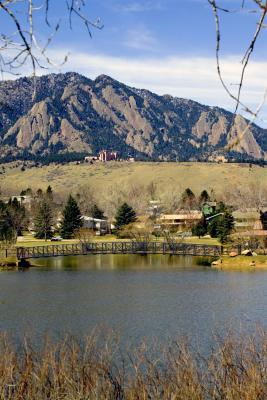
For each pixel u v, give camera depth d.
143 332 42.50
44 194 177.62
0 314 51.44
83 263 99.56
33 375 15.88
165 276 80.62
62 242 127.25
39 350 23.83
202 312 52.53
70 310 53.88
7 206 142.25
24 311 53.28
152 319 48.91
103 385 16.38
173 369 17.34
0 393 15.05
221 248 102.06
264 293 63.97
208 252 103.44
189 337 39.09
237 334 35.75
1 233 120.81
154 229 142.00
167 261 102.38
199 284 72.12
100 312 52.91
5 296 62.97
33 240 133.75
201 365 19.45
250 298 60.53
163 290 67.19
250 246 105.38
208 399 16.39
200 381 17.08
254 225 130.75
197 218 142.88
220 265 92.94
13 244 111.00
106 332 41.97
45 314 51.59
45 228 135.75
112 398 16.20
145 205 175.25
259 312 52.06
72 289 68.50
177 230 145.88
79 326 45.53
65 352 18.02
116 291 66.81
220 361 18.17
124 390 16.92
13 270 89.38
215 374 16.72
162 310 53.75
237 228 133.25
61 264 98.06
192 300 59.72
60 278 79.19
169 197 175.00
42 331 42.97
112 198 183.75
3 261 93.44
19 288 69.44
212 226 133.50
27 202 183.38
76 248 107.19
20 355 20.59
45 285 72.06
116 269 89.81
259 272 84.81
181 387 15.71
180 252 103.56
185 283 73.12
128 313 52.25
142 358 18.95
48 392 15.41
